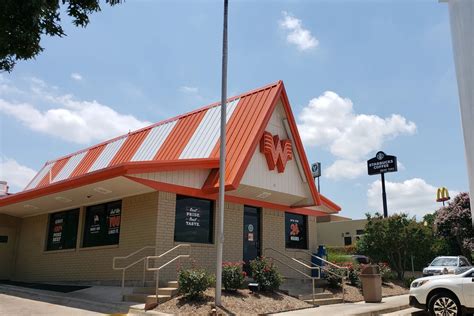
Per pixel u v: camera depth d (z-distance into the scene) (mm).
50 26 6293
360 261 28203
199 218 15891
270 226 18594
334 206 21328
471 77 4211
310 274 19938
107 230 16781
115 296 13141
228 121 17578
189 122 19375
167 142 19062
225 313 11172
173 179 14875
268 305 12711
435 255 30234
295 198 18516
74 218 18719
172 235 14766
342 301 15906
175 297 12195
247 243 17594
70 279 17609
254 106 17375
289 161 18266
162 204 14703
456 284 12383
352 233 45562
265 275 14164
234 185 14828
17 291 15312
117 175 13422
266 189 16906
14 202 18672
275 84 17750
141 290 13094
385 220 25469
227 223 16766
